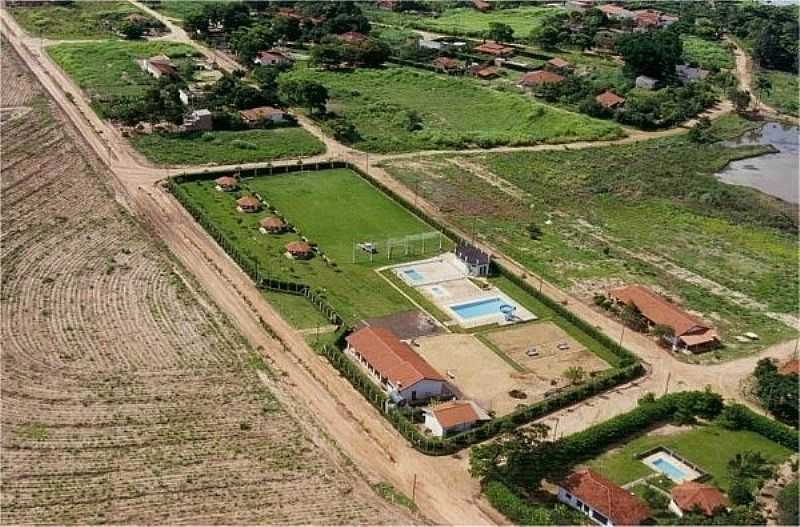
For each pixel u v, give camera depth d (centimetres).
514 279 13800
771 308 13562
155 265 13562
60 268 13275
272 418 10138
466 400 10662
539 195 17462
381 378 10888
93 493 8750
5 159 17438
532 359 11769
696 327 12369
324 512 8731
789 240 16112
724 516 8694
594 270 14425
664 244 15638
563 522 8569
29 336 11381
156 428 9794
